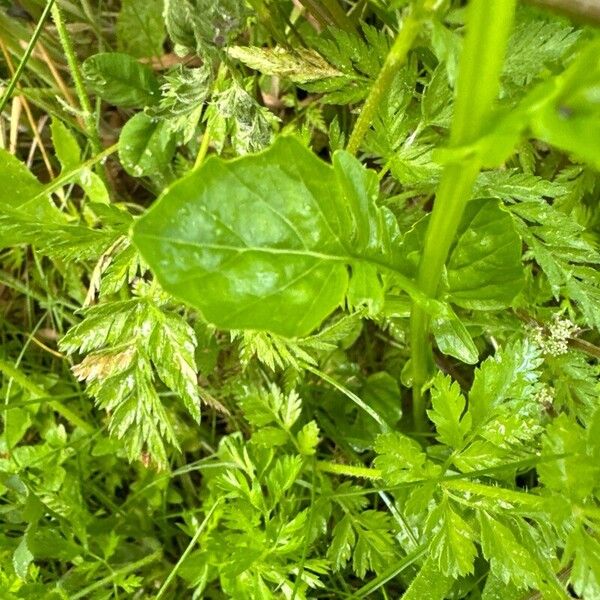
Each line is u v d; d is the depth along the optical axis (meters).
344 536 0.20
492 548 0.17
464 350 0.17
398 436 0.18
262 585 0.18
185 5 0.16
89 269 0.25
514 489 0.18
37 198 0.21
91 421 0.25
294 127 0.23
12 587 0.19
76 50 0.25
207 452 0.25
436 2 0.12
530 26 0.16
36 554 0.20
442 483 0.17
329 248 0.13
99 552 0.22
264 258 0.12
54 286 0.26
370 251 0.14
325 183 0.13
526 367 0.17
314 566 0.19
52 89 0.24
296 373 0.21
